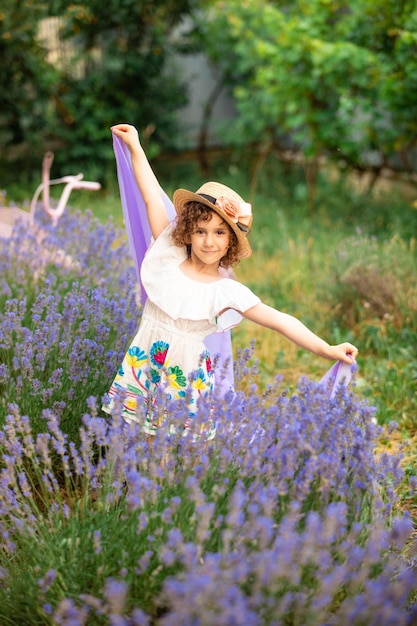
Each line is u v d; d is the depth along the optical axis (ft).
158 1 35.06
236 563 6.66
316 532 6.68
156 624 6.93
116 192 34.55
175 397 9.82
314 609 6.50
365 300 18.56
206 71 40.40
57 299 12.78
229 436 8.59
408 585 6.99
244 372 10.73
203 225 9.52
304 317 18.76
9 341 11.13
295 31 27.71
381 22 25.66
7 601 7.64
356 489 8.05
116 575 7.47
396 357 16.21
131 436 8.61
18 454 8.39
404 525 7.33
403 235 25.30
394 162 33.04
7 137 35.19
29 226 16.19
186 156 40.73
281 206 31.76
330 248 23.67
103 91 36.45
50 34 36.68
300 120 28.99
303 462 8.25
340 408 8.85
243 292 9.59
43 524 8.16
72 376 10.61
